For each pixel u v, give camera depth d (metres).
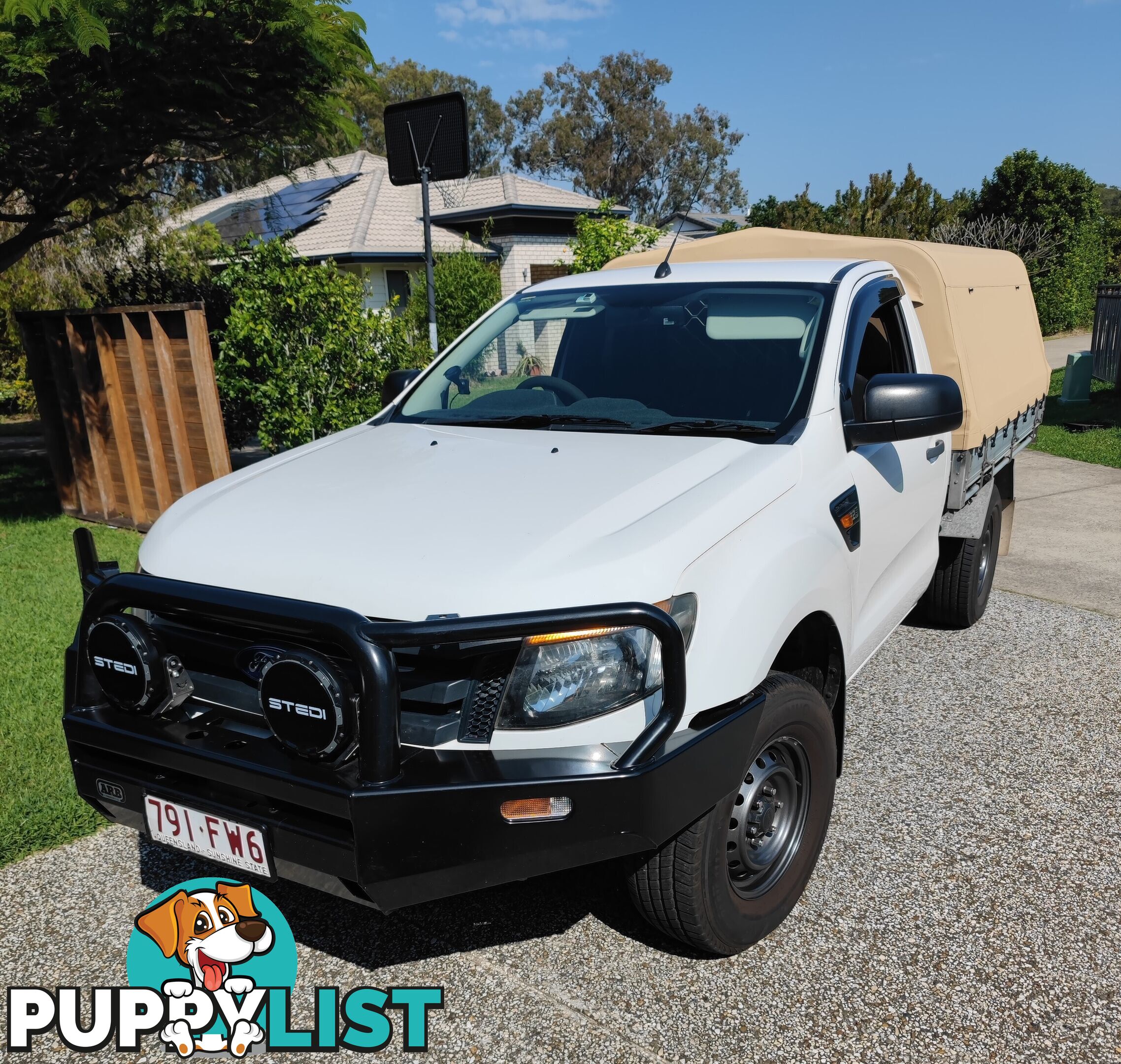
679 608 2.27
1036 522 8.05
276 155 9.57
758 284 3.63
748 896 2.69
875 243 4.54
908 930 2.84
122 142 8.10
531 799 2.10
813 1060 2.36
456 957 2.75
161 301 10.48
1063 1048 2.38
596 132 55.88
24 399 17.39
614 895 3.03
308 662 2.10
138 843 3.34
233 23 7.29
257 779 2.19
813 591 2.71
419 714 2.20
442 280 17.75
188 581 2.47
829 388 3.19
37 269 15.80
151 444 7.60
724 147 55.19
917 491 3.87
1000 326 5.32
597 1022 2.49
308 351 7.72
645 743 2.13
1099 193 29.05
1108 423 13.05
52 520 8.72
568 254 25.42
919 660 4.99
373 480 2.84
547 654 2.16
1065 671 4.81
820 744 2.80
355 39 8.21
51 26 6.50
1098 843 3.29
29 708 4.25
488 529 2.40
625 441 3.03
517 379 3.69
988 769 3.82
